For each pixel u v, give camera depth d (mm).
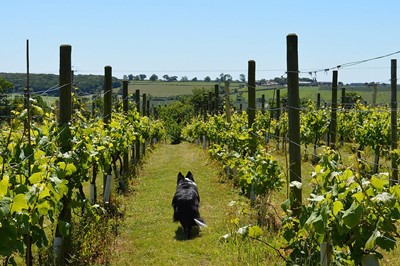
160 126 34719
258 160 8711
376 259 4141
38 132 6641
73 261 6965
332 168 4738
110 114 12195
